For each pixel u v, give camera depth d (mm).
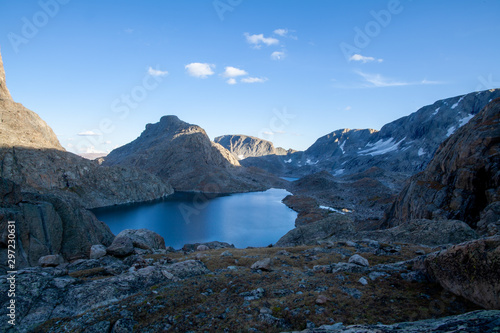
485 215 45312
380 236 38031
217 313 14945
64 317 15508
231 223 144125
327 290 16859
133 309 15609
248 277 20391
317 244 34219
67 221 43062
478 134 65500
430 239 33281
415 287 16500
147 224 139875
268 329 13211
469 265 13859
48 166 186875
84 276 22938
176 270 22094
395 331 9117
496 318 8180
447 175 70688
